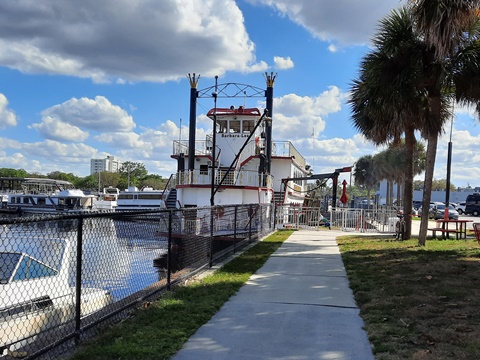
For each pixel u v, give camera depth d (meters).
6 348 4.71
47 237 5.92
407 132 15.98
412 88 13.25
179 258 8.61
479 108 13.80
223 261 10.82
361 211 21.80
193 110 27.34
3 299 5.57
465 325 5.22
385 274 8.80
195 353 4.62
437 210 43.72
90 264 5.81
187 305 6.40
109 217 5.67
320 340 5.05
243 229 14.54
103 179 111.62
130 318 5.73
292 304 6.67
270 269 9.79
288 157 29.39
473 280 7.85
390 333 5.14
